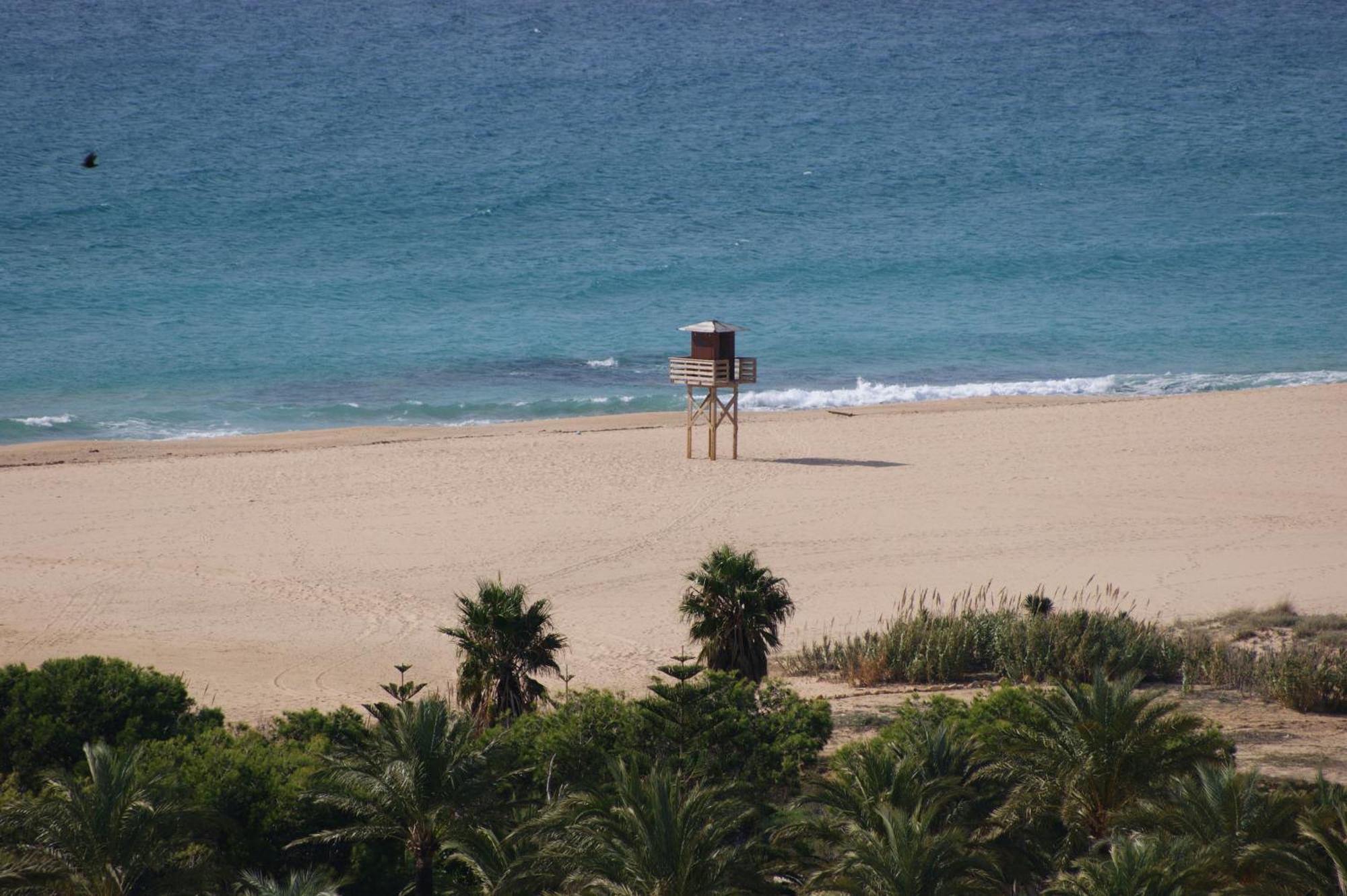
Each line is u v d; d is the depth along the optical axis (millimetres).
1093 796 52375
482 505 141875
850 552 123375
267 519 135250
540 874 45125
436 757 48250
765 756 61062
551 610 105000
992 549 124062
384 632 99062
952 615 93625
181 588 110750
